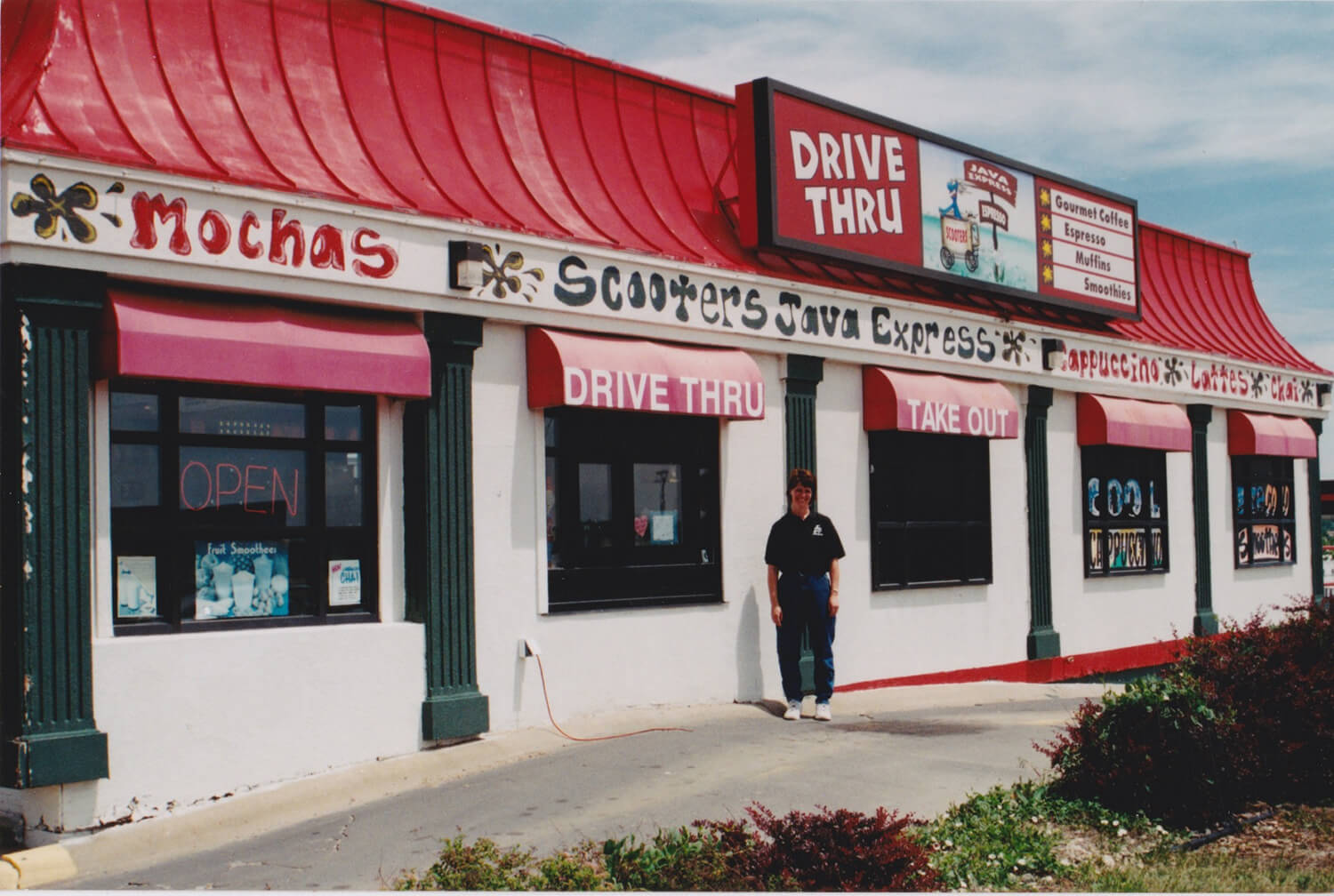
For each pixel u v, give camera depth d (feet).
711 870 16.97
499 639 28.76
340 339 25.52
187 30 26.66
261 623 25.20
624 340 31.09
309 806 23.95
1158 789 23.70
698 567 33.86
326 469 26.61
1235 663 27.17
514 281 28.68
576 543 31.09
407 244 26.76
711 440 34.47
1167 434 50.08
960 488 42.52
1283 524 60.39
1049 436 46.26
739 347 34.30
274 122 26.94
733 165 38.40
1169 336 53.67
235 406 25.17
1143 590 50.62
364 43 30.04
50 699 21.54
